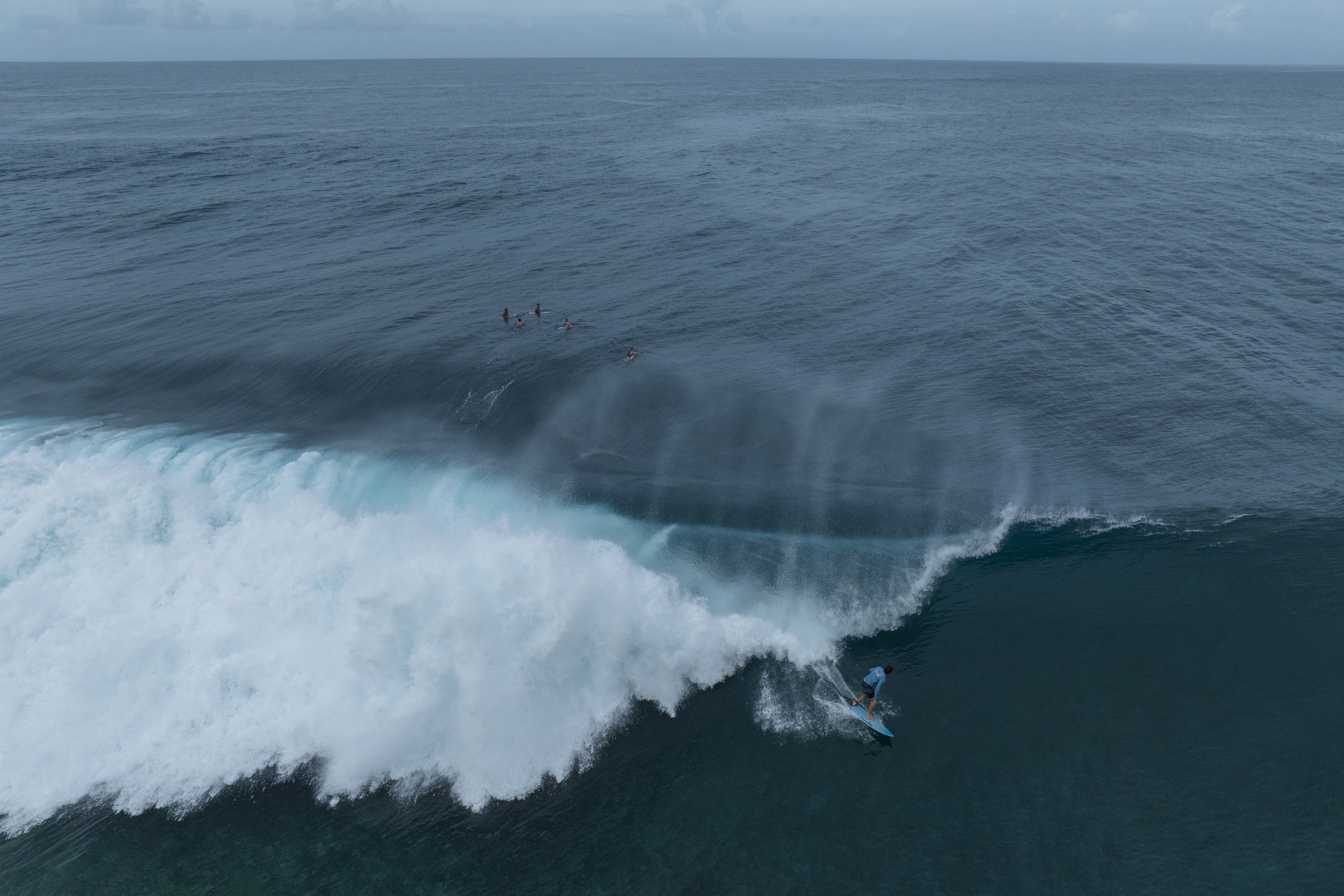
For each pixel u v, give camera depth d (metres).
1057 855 14.80
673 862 14.87
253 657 18.14
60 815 15.59
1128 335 38.16
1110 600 20.97
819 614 20.44
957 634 20.03
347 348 35.53
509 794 16.28
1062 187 73.00
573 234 57.09
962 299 43.41
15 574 19.81
